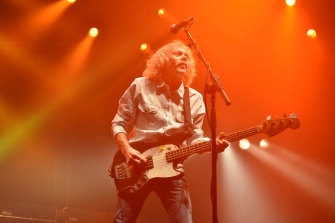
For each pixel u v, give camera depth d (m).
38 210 5.94
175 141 3.08
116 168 3.04
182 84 3.29
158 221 5.94
